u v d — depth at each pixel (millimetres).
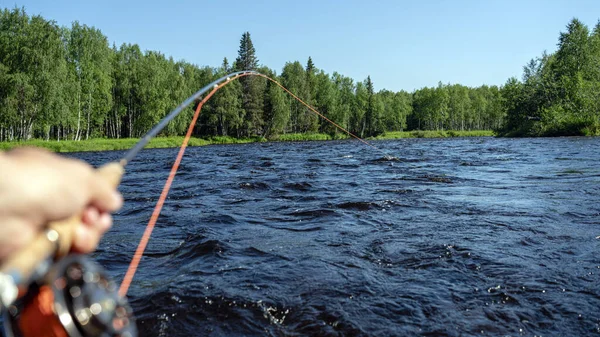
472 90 144125
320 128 100125
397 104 117688
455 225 6395
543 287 4039
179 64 87562
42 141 48094
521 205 7723
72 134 58938
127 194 10305
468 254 5004
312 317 3480
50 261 901
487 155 20844
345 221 6891
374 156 22438
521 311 3586
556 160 16484
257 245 5551
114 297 983
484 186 10234
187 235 6160
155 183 12523
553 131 47125
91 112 60000
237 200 9164
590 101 45219
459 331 3270
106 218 946
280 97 81875
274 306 3654
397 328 3316
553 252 5047
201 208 8289
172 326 3348
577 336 3199
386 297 3859
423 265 4711
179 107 1998
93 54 59250
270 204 8594
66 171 876
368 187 10539
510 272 4422
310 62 112188
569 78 53125
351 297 3855
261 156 25375
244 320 3445
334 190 10203
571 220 6520
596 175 11367
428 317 3496
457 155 21547
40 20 50500
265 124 81688
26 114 48781
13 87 46812
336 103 100875
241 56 88375
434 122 125125
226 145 53969
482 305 3699
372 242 5625
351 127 108188
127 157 1568
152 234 6301
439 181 11359
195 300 3742
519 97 58656
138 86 66438
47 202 812
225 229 6496
